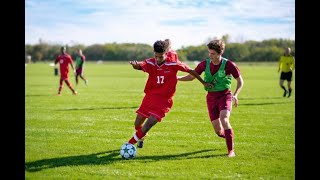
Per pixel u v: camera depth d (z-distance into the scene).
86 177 5.81
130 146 6.83
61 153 7.17
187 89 22.88
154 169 6.20
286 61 17.50
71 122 10.51
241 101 15.91
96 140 8.30
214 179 5.73
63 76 18.17
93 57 80.62
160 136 8.74
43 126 9.88
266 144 7.95
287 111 12.84
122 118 11.22
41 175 5.89
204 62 7.30
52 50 78.06
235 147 7.69
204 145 7.87
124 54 78.88
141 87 23.19
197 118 11.40
